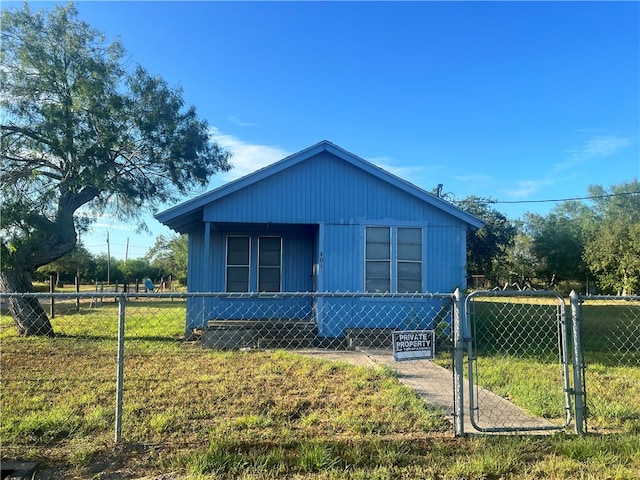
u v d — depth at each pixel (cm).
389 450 409
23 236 1249
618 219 3859
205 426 481
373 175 1202
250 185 1174
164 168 1742
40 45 1374
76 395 593
